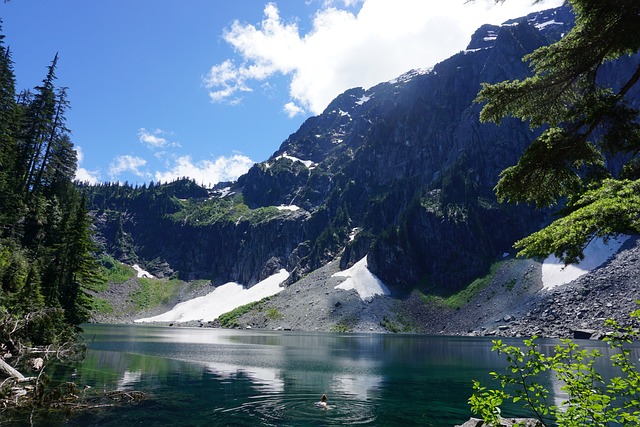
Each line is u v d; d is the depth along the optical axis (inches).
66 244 2417.6
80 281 2522.1
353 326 5364.2
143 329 5319.9
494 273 5792.3
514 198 534.6
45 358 1627.7
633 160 481.7
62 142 3105.3
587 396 283.0
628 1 417.1
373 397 1141.7
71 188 3508.9
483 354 2375.7
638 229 314.7
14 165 2628.0
